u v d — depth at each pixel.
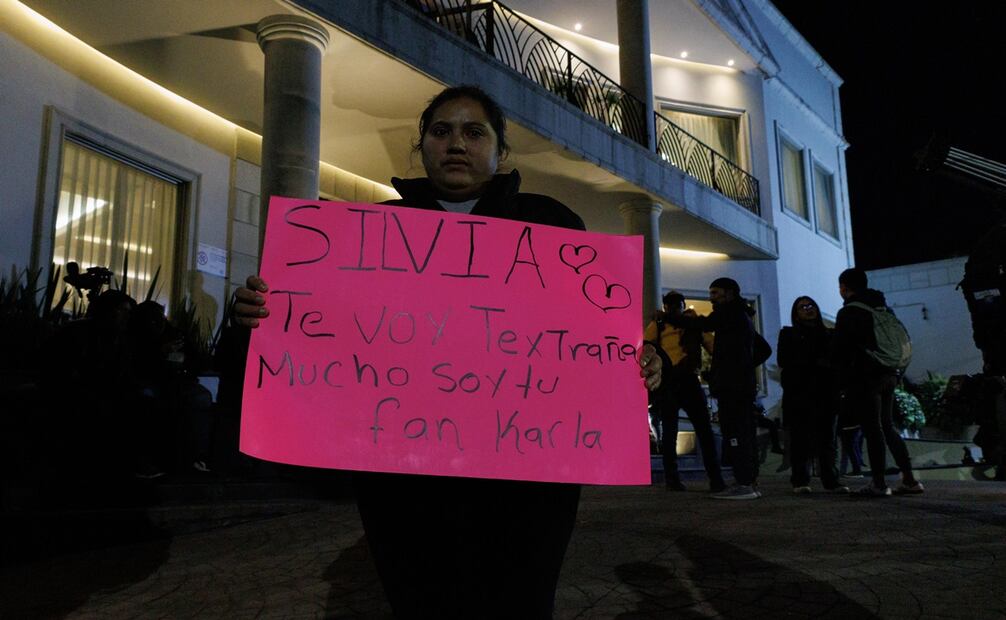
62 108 7.81
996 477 9.59
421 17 8.50
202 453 6.32
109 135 8.29
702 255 15.40
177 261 9.12
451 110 1.92
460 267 1.85
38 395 5.14
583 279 1.90
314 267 1.81
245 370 1.72
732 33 15.19
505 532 1.68
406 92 8.88
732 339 6.21
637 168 11.94
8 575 3.93
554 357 1.82
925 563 3.59
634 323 1.89
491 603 1.63
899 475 10.65
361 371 1.75
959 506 5.36
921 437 15.27
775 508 5.41
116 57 8.23
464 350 1.79
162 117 8.98
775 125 17.03
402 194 2.02
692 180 13.27
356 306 1.79
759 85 16.69
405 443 1.70
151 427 5.85
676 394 6.75
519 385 1.78
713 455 6.52
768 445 11.65
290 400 1.71
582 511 5.41
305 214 1.84
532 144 10.34
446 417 1.73
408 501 1.68
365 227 1.85
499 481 1.71
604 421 1.80
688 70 15.96
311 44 7.58
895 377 6.20
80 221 8.12
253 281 1.71
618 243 1.94
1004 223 4.56
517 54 13.09
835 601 3.02
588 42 14.44
